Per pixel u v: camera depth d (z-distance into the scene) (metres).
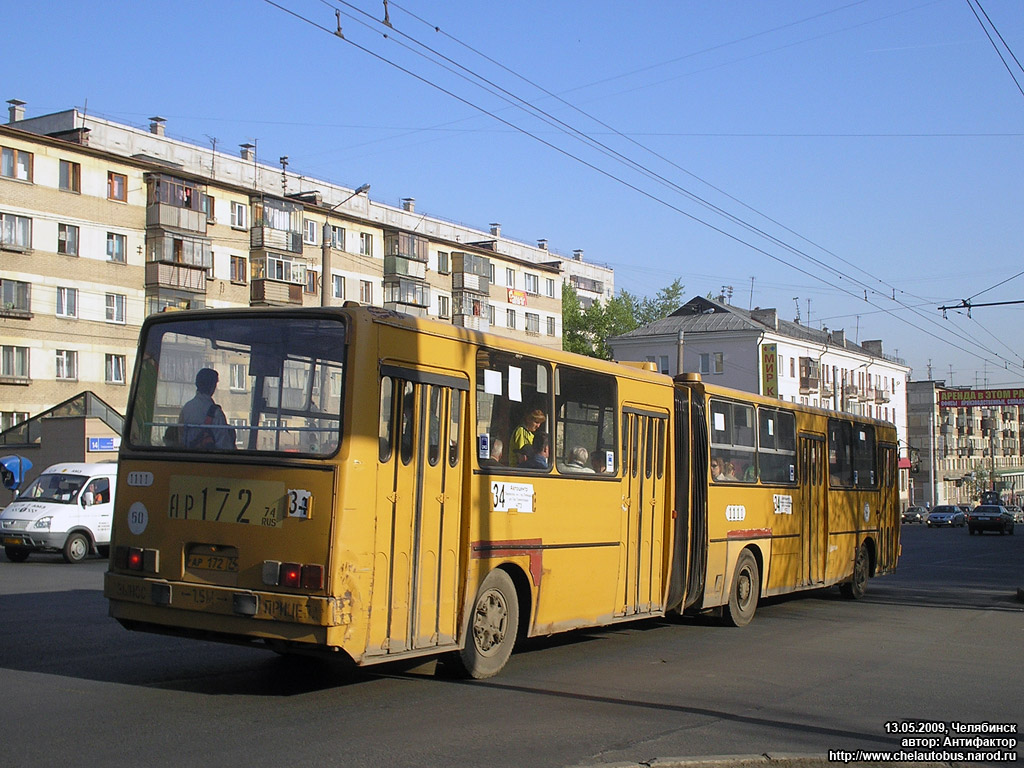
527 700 8.19
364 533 7.51
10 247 41.50
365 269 56.09
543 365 9.91
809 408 16.70
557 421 10.09
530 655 10.71
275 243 50.41
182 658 9.60
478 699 8.16
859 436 18.86
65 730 6.72
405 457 7.97
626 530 11.30
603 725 7.37
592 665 10.16
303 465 7.48
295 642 7.30
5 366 41.56
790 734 7.32
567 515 10.14
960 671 10.55
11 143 41.88
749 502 14.38
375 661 7.57
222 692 8.10
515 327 69.12
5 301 41.47
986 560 32.41
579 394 10.52
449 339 8.52
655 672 9.85
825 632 13.56
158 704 7.58
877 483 19.58
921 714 8.27
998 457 126.69
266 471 7.59
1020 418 132.12
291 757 6.22
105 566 21.75
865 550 18.98
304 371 7.72
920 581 23.47
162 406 8.24
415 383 8.12
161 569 7.89
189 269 47.03
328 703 7.82
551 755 6.45
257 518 7.55
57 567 21.31
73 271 43.69
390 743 6.64
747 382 70.25
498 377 9.16
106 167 44.91
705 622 14.36
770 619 15.06
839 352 80.06
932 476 94.38
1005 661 11.32
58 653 9.73
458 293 62.69
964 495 115.06
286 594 7.34
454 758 6.32
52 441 38.19
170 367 8.30
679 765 6.23
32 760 6.00
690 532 12.72
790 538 15.67
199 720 7.11
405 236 57.62
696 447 13.01
